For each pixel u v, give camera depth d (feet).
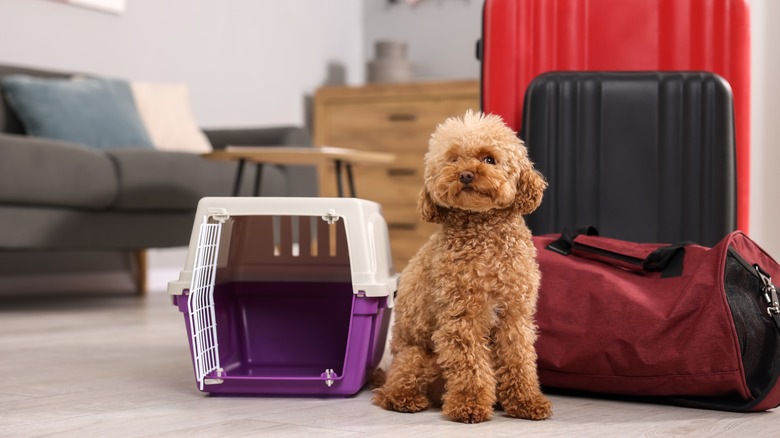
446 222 4.43
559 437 3.95
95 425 4.20
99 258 12.82
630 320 4.68
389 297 5.12
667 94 6.14
